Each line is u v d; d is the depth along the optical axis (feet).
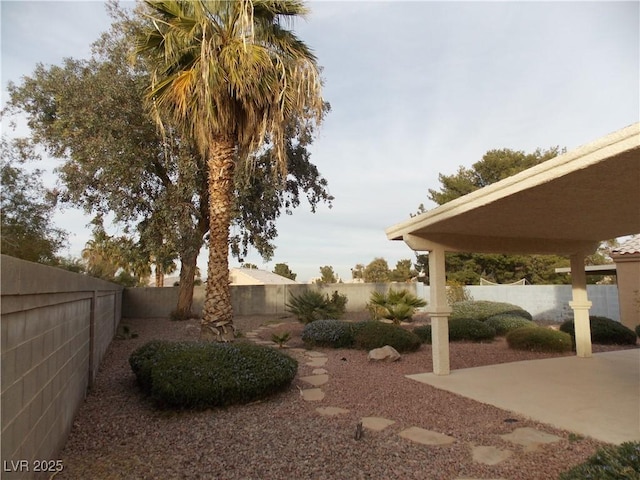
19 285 7.31
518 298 57.47
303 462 11.90
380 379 22.31
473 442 13.35
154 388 16.48
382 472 11.25
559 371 24.06
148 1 26.05
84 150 39.01
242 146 29.43
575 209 18.53
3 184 34.68
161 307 59.67
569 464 11.57
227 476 11.05
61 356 12.12
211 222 27.96
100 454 12.48
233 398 17.16
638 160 11.96
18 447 7.81
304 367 25.57
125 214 42.88
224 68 24.99
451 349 32.19
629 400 17.97
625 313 42.22
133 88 39.29
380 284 67.41
